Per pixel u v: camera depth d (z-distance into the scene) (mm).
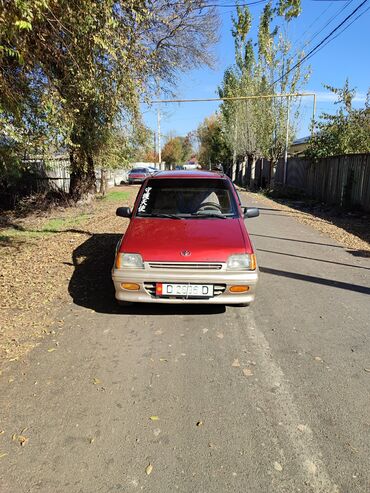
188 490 2389
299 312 5102
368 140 16922
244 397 3291
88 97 7562
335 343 4262
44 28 5625
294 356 3977
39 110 6438
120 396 3289
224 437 2826
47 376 3568
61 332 4449
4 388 3379
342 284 6238
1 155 7516
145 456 2645
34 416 3033
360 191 14352
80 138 11781
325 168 18078
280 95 22266
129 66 6879
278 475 2502
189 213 5574
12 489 2387
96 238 9539
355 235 10320
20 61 4523
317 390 3398
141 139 14602
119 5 5953
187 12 10805
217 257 4523
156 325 4660
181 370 3697
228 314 5008
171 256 4523
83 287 5906
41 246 8602
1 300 5336
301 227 11664
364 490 2396
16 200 15273
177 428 2912
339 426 2949
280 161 27375
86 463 2586
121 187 30500
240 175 44156
